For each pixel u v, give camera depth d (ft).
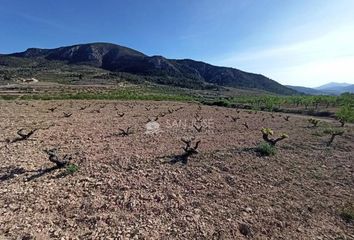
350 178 50.70
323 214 37.32
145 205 35.86
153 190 40.24
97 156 54.44
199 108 195.83
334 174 52.54
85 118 115.44
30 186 40.14
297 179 48.75
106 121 107.34
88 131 82.84
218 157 56.80
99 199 36.94
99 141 68.80
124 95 286.46
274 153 62.03
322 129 104.47
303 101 232.53
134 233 29.99
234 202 38.32
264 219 34.65
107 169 47.57
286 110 213.46
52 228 30.25
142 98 273.54
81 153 56.24
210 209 35.94
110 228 30.73
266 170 51.65
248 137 79.71
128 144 65.77
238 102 276.00
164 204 36.50
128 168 48.44
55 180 42.50
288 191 43.45
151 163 51.34
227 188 42.63
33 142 65.62
